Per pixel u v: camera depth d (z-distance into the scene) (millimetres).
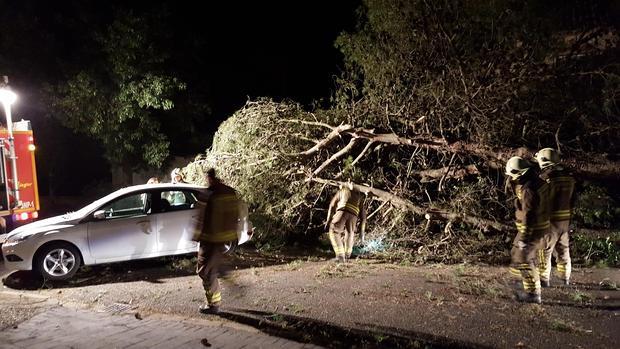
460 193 9117
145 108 15156
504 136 9227
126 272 8477
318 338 5352
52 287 7727
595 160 8320
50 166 18344
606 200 9008
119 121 14867
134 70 14328
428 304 6246
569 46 9242
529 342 5020
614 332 5230
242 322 5871
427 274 7672
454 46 9250
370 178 10336
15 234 8078
